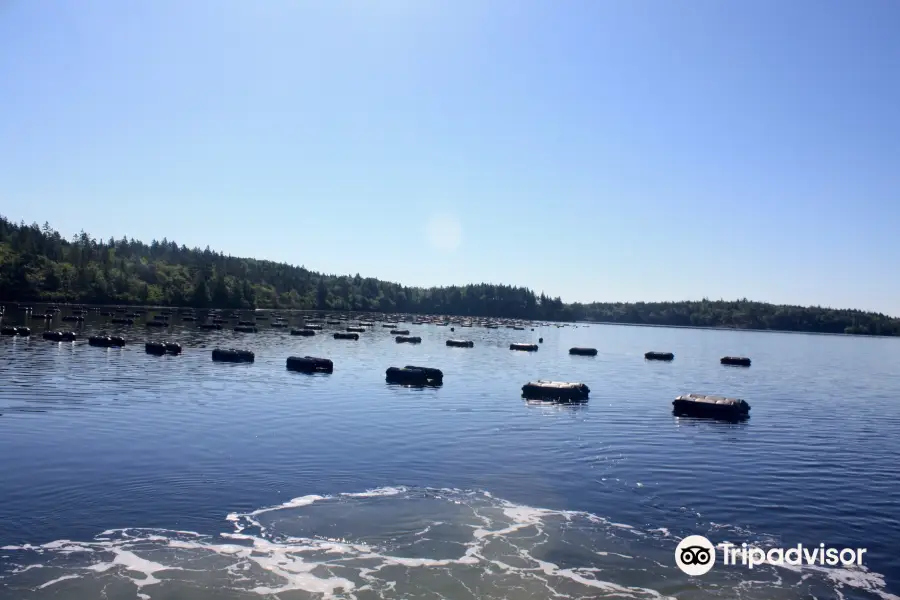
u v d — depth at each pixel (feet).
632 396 301.43
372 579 101.55
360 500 135.33
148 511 124.98
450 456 172.24
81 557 105.09
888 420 255.09
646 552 114.11
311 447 175.63
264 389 272.10
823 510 138.00
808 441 207.21
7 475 142.41
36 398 231.71
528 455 175.94
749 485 154.40
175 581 98.63
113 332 550.77
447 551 111.96
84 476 143.54
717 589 101.91
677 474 161.58
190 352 410.11
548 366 450.30
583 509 134.21
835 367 550.77
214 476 147.13
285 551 110.01
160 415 209.26
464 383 326.44
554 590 99.96
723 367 508.12
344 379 315.58
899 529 127.95
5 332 479.82
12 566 101.40
